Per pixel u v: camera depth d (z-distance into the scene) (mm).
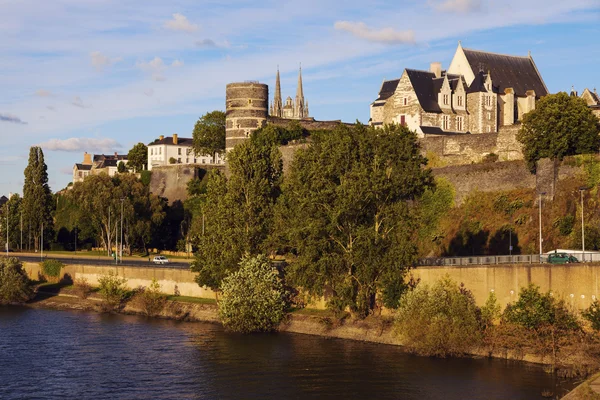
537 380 64375
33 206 175375
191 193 168375
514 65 169125
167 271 108812
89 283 120250
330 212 83812
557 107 104875
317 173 86188
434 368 69562
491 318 74125
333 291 88312
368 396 62844
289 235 86125
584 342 66375
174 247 165500
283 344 82125
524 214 102062
